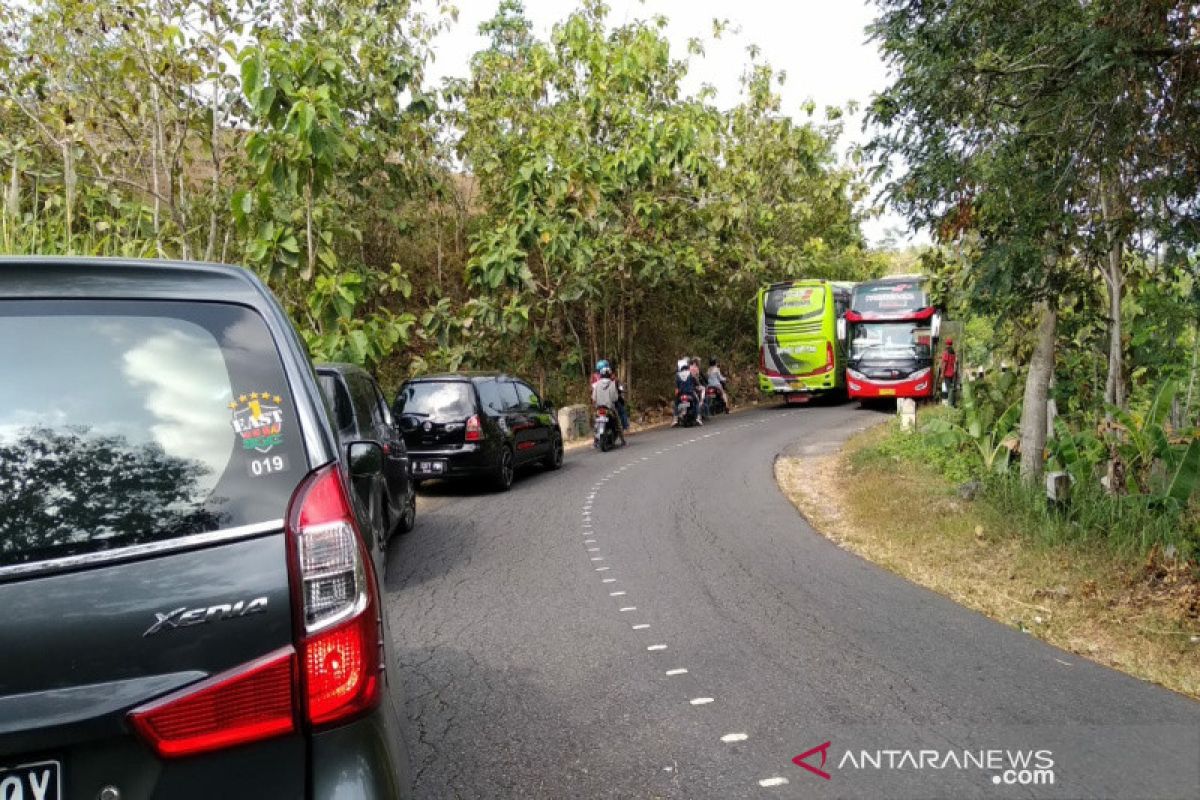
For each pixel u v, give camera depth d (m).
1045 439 10.09
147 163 14.94
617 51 21.00
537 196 18.84
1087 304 11.16
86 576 2.00
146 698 1.96
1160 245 7.27
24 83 12.95
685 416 23.19
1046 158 7.00
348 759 2.09
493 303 18.89
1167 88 6.68
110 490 2.11
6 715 1.90
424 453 12.48
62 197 12.70
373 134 17.67
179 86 12.94
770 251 26.20
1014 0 6.83
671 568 7.96
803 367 28.19
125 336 2.28
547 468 15.63
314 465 2.24
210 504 2.13
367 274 17.02
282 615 2.07
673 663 5.39
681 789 3.77
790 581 7.43
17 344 2.22
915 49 7.21
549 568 8.12
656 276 21.86
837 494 12.05
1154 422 8.71
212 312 2.37
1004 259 7.23
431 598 7.20
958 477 11.10
